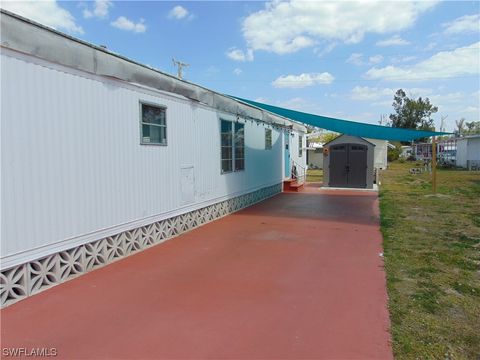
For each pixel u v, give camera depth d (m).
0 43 3.94
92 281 4.92
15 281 4.23
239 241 7.18
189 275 5.19
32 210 4.39
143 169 6.54
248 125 11.79
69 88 4.91
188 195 8.09
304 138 20.94
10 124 4.11
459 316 3.85
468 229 8.05
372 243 6.98
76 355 3.16
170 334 3.51
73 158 5.00
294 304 4.19
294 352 3.18
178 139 7.63
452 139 32.41
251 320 3.79
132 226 6.28
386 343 3.32
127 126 6.10
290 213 10.52
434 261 5.74
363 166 17.02
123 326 3.67
